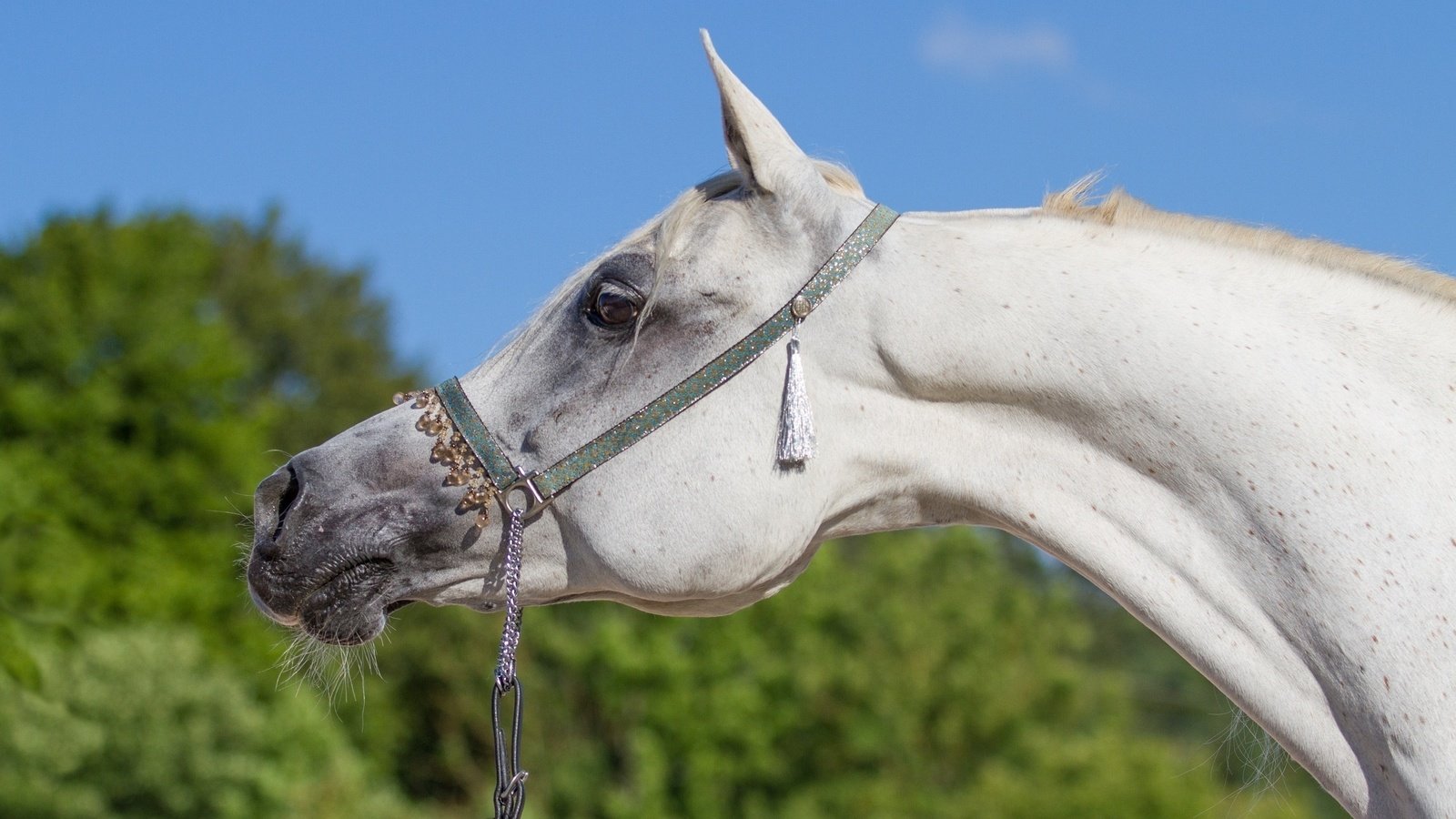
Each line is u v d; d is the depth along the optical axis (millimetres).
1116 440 2393
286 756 12508
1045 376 2418
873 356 2512
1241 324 2322
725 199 2627
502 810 2393
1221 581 2307
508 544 2574
